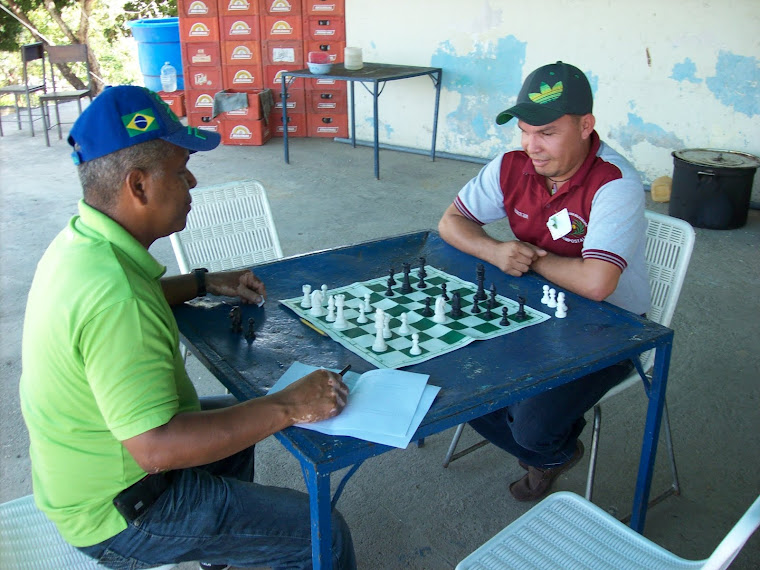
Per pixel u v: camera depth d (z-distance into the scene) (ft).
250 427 4.78
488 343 6.19
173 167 5.11
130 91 4.90
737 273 15.07
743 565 7.52
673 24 19.36
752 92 18.61
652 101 20.42
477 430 8.16
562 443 7.23
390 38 25.22
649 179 21.24
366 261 8.22
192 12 26.25
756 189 19.25
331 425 4.95
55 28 42.45
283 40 26.48
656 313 8.34
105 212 4.98
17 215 19.02
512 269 7.68
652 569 5.49
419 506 8.55
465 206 8.46
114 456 5.08
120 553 5.31
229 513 5.43
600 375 7.17
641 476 7.30
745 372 11.33
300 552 5.68
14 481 8.95
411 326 6.55
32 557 5.54
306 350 6.09
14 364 11.70
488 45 23.15
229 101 25.98
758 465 9.18
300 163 24.31
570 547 5.72
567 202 7.52
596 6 20.54
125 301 4.65
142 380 4.64
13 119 31.53
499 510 8.48
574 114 6.88
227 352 6.05
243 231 9.79
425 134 25.73
